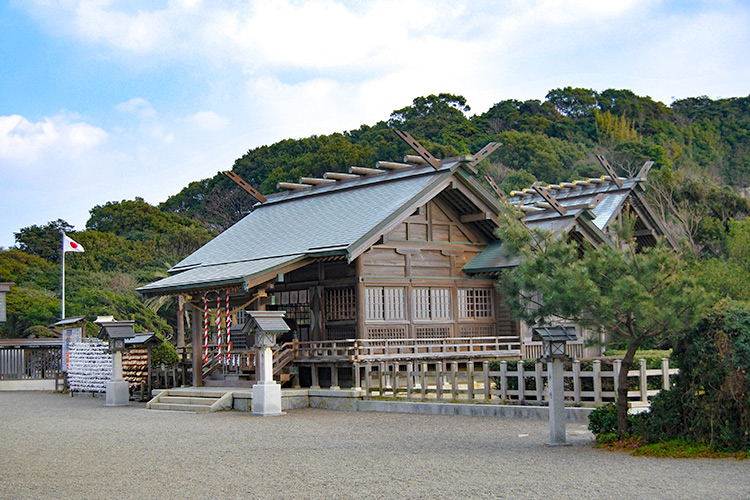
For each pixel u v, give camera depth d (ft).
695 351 45.24
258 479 39.91
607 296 45.93
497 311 97.40
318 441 53.88
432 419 64.44
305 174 247.91
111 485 39.45
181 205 291.99
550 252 50.06
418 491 35.88
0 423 70.74
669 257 45.98
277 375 83.10
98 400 98.94
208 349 103.14
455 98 320.91
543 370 66.03
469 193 91.76
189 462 45.93
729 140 339.77
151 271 208.95
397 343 87.92
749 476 37.40
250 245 99.91
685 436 45.44
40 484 40.09
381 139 269.23
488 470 40.55
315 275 90.27
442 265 93.45
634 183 125.29
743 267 118.73
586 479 37.52
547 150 274.77
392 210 85.97
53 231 233.96
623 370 48.06
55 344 127.75
